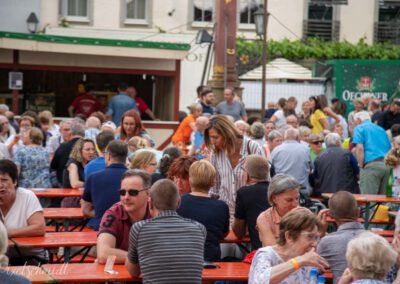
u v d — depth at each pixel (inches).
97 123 726.5
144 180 366.3
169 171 444.8
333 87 1326.3
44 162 637.9
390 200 569.3
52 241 393.7
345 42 1529.3
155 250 325.4
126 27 1435.8
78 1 1408.7
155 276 323.6
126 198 363.9
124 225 367.6
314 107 930.1
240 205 431.2
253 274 318.0
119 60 1041.5
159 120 1061.1
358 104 930.7
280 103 952.3
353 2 1546.5
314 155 716.0
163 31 1451.8
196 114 826.8
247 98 1360.7
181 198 406.9
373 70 1298.0
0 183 394.3
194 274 326.6
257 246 424.5
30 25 1339.8
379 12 1566.2
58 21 1389.0
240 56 1438.2
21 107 1042.1
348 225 361.4
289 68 1343.5
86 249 440.5
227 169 475.5
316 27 1530.5
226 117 479.2
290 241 320.8
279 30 1513.3
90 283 366.6
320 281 321.7
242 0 1485.0
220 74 1032.8
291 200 387.9
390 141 748.6
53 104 1048.2
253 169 435.2
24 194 402.9
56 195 555.8
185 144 831.1
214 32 1072.2
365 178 684.1
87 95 1025.5
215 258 399.9
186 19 1460.4
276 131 701.9
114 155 460.8
